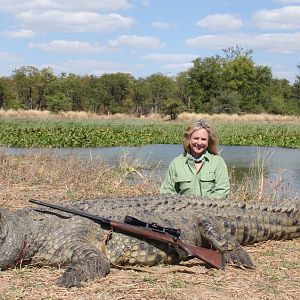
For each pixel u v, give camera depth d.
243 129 45.47
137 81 108.12
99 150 26.58
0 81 97.75
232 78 100.44
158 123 58.19
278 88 112.06
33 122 51.97
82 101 105.12
